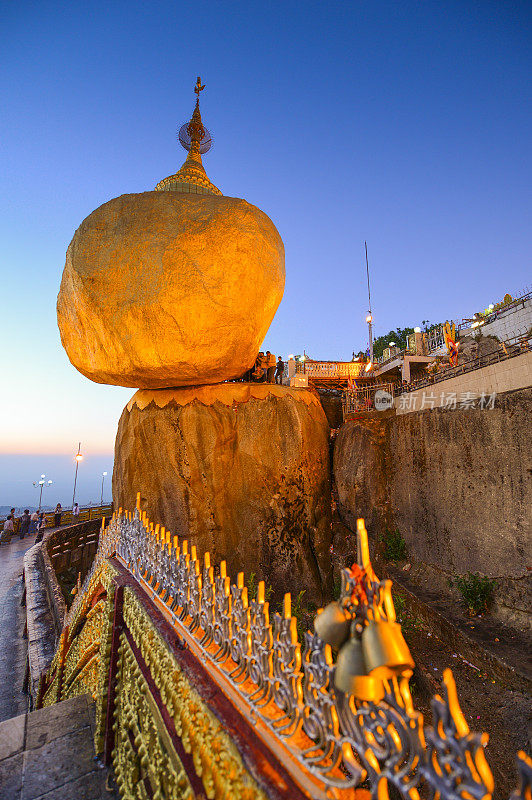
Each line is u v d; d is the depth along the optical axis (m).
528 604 6.14
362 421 11.79
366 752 1.53
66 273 11.65
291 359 19.50
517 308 16.97
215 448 11.30
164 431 11.59
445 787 1.24
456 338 19.53
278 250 12.15
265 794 1.66
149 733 3.14
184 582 3.40
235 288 10.62
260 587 2.36
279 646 2.09
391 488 10.45
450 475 8.15
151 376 11.26
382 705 1.50
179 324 10.36
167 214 10.83
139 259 10.48
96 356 11.44
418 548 9.11
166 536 4.08
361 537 1.73
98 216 11.12
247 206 11.66
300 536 11.28
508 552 6.61
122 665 4.12
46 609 11.57
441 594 7.86
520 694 5.00
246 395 12.00
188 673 2.59
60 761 3.96
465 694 5.35
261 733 2.01
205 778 2.17
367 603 1.61
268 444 11.59
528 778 1.11
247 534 11.15
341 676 1.55
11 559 19.98
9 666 10.41
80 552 21.14
